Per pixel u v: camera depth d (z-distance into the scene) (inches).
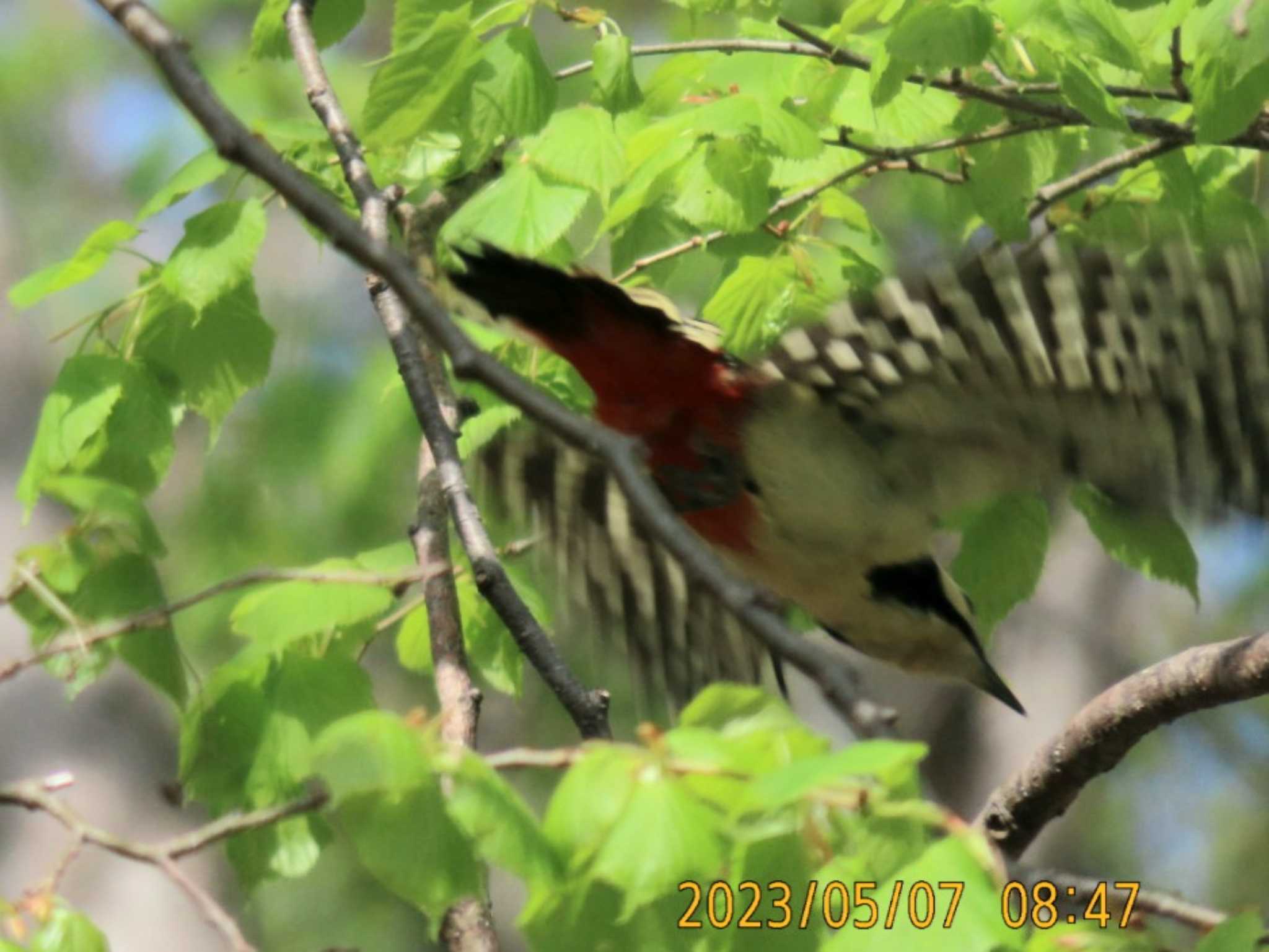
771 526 283.9
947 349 239.3
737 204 278.1
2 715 383.6
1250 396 235.6
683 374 260.5
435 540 255.0
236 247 268.1
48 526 389.7
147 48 191.5
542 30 581.6
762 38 314.7
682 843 156.4
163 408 273.7
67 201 631.8
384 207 277.1
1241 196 323.3
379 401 535.2
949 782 631.8
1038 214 323.9
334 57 563.8
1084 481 259.3
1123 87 298.0
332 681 222.7
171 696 225.6
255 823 180.7
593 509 304.8
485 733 606.5
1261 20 242.8
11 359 432.8
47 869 369.1
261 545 549.3
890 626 312.7
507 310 252.5
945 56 251.9
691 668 311.3
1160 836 677.9
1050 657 647.8
